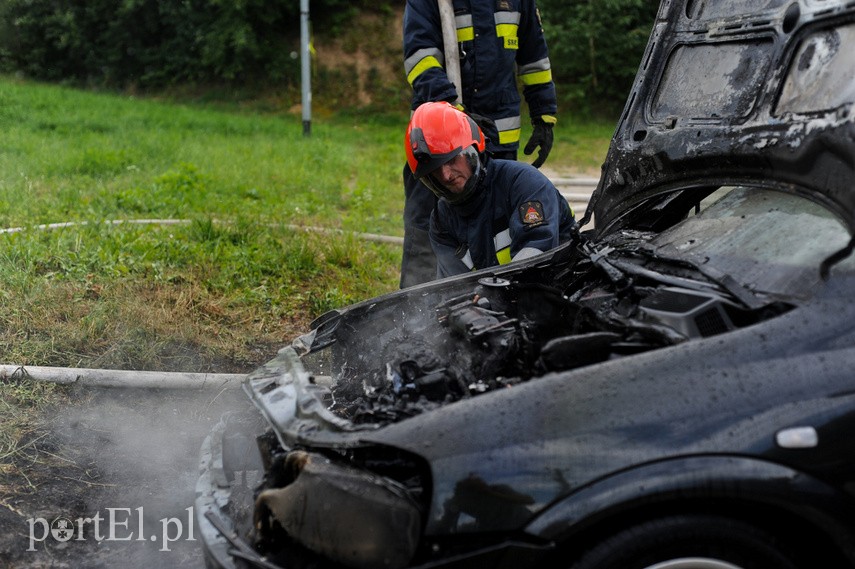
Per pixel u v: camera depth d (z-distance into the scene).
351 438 2.32
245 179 10.51
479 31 5.12
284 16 26.20
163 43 27.00
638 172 3.58
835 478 2.17
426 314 3.48
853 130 2.46
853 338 2.29
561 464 2.18
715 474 2.13
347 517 2.24
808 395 2.21
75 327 4.91
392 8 26.67
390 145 16.91
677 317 2.58
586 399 2.26
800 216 2.84
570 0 23.67
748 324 2.56
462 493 2.19
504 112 5.29
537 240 3.82
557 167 14.03
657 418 2.20
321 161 13.05
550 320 3.34
